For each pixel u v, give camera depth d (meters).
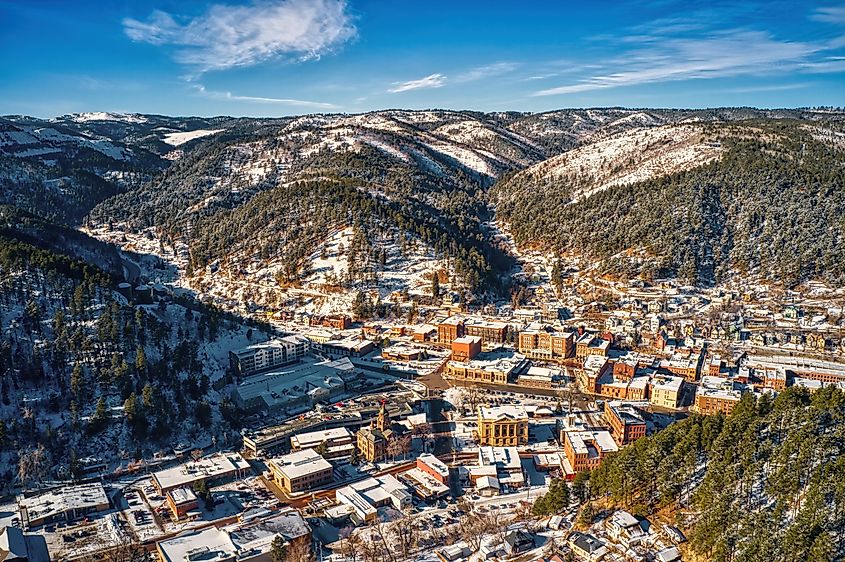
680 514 186.88
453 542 191.38
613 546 178.62
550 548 181.88
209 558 178.38
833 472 177.38
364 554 183.38
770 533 162.88
